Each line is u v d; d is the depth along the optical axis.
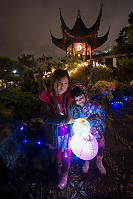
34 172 1.86
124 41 14.94
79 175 1.97
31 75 5.27
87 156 1.56
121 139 3.14
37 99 3.14
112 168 2.11
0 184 1.13
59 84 1.56
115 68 13.92
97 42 18.19
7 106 1.82
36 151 2.26
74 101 1.71
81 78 7.52
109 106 5.10
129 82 11.97
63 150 1.73
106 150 2.67
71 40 18.25
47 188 1.69
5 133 1.36
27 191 1.50
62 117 1.52
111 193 1.65
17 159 1.65
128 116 4.92
